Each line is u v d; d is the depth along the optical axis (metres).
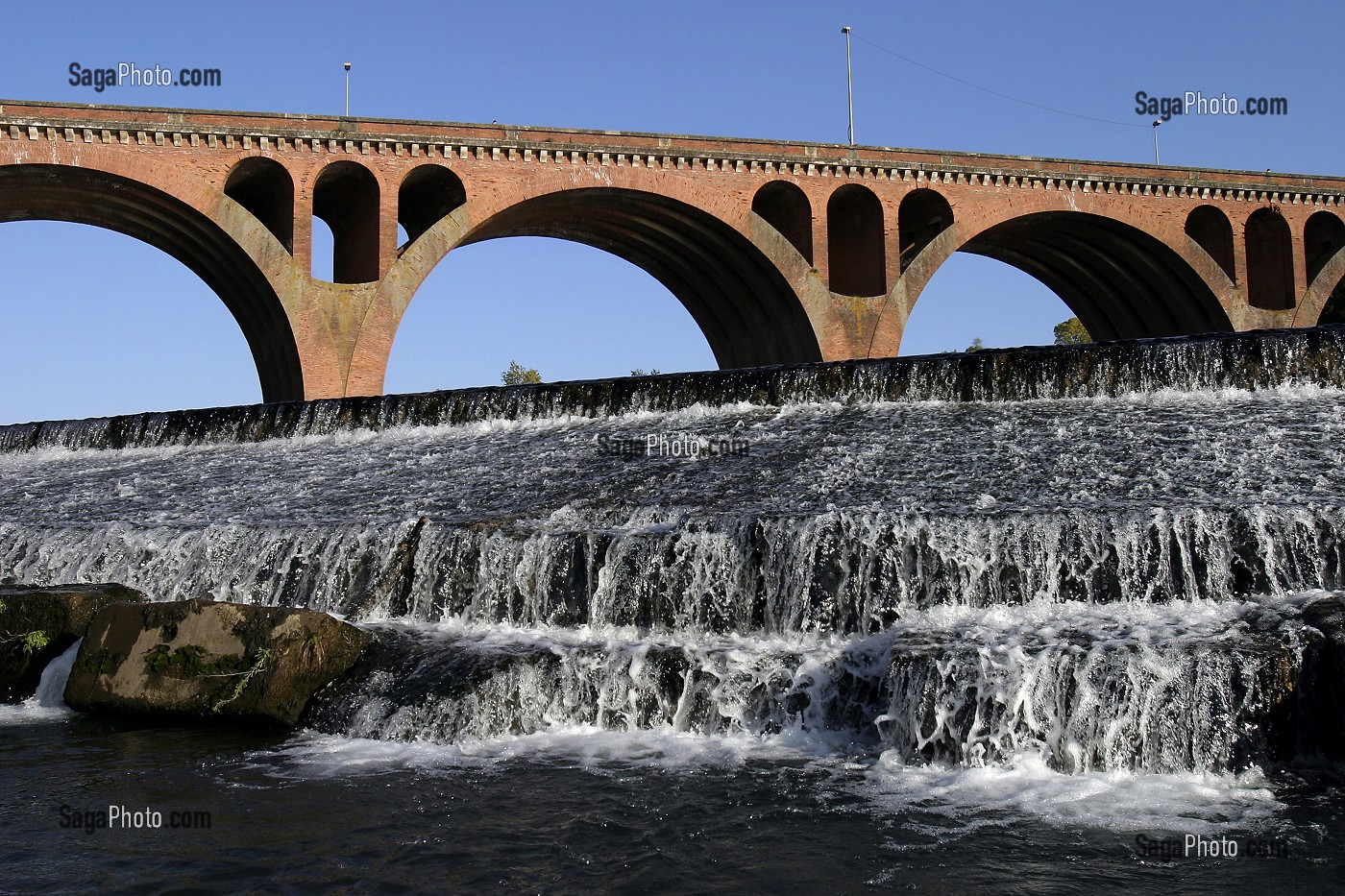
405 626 14.12
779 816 9.14
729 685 11.71
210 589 16.53
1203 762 9.87
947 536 13.23
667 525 14.62
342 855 8.49
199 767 10.73
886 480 17.03
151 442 29.92
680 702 11.80
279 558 16.27
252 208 44.12
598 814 9.26
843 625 13.19
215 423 29.30
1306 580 12.28
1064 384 22.80
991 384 23.28
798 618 13.34
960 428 20.64
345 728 11.93
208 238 40.22
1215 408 20.52
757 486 17.41
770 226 44.97
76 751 11.36
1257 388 21.61
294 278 39.47
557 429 25.02
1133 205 48.78
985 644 10.92
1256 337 21.77
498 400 26.77
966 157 46.81
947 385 23.61
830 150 45.84
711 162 44.50
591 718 11.94
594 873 8.12
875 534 13.41
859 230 48.47
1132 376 22.39
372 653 12.96
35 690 13.77
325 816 9.30
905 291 45.91
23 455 30.92
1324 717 9.92
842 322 45.50
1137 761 10.01
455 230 41.50
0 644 13.95
